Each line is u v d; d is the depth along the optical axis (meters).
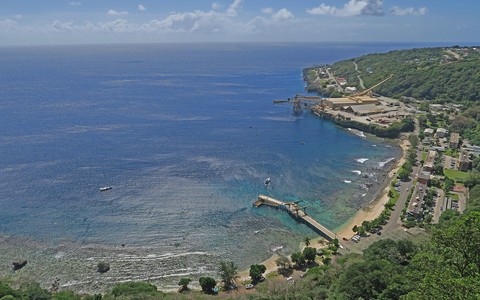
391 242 96.06
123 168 184.25
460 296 39.25
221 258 116.69
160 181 170.38
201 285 99.38
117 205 147.75
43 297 88.38
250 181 172.12
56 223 134.25
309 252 111.25
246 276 106.81
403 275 69.94
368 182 171.12
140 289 94.50
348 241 122.56
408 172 171.62
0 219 135.75
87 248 120.38
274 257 117.19
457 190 155.00
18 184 163.12
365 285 69.81
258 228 133.75
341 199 155.38
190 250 120.62
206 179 173.50
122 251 119.31
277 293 88.19
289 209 143.50
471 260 48.53
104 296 92.88
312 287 88.00
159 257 116.75
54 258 115.12
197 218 139.75
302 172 183.25
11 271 108.81
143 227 133.00
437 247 56.81
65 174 175.12
